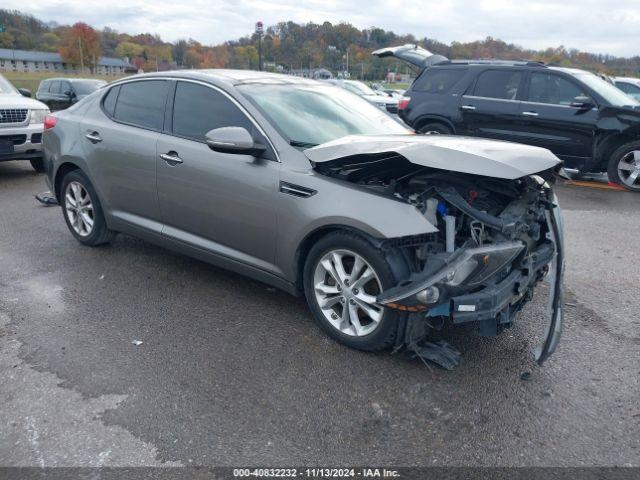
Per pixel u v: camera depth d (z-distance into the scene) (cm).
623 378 316
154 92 452
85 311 397
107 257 507
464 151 300
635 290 445
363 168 337
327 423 275
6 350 342
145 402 290
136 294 427
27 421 275
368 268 321
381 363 328
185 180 411
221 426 272
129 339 357
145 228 459
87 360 331
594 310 407
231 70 461
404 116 1026
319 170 344
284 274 369
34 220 632
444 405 289
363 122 433
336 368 323
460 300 290
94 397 295
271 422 275
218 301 414
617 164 835
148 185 443
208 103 412
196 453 254
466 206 311
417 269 314
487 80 930
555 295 315
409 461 250
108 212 490
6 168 980
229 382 309
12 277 459
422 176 339
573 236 593
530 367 326
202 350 343
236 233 389
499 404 290
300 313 395
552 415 282
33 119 845
